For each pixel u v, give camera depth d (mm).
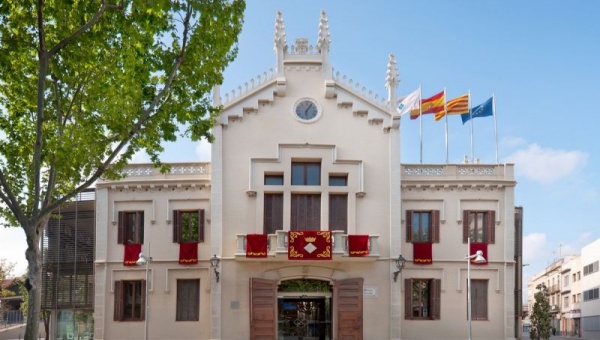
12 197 19672
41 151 20328
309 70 35062
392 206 34156
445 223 35219
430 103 39062
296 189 33812
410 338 34094
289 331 34125
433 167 35812
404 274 34688
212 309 32812
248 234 32594
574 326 90625
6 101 23047
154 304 33906
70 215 37375
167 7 19188
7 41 19922
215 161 33812
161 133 22328
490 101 37781
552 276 108188
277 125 34438
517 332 38812
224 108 34281
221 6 20500
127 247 34500
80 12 19328
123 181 34719
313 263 33375
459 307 34562
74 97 22375
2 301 69875
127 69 20688
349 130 34656
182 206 34688
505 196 35406
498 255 35062
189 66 21625
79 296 36688
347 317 33031
